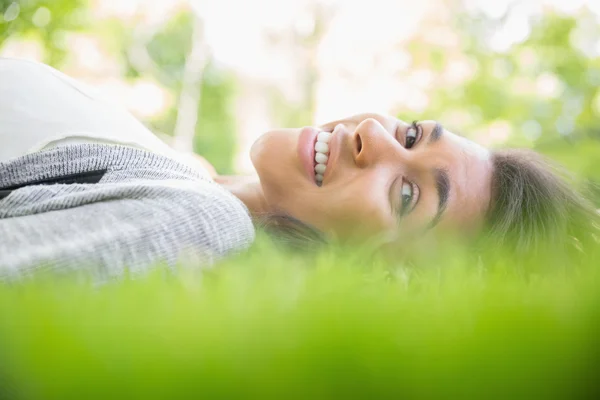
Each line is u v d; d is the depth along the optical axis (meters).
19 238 1.19
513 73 8.48
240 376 0.43
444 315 0.58
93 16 7.26
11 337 0.48
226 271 0.97
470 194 2.01
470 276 1.14
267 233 1.83
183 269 0.97
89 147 1.61
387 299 0.72
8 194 1.47
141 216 1.31
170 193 1.40
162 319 0.52
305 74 9.33
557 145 6.86
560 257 1.90
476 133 8.21
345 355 0.46
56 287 0.78
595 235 2.13
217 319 0.52
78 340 0.46
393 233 1.89
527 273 1.31
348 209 1.89
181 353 0.45
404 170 1.95
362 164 1.93
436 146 2.03
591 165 5.36
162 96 8.51
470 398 0.47
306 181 1.95
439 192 1.96
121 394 0.43
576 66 8.35
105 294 0.73
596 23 8.35
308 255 1.67
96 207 1.32
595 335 0.53
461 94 8.36
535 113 8.35
